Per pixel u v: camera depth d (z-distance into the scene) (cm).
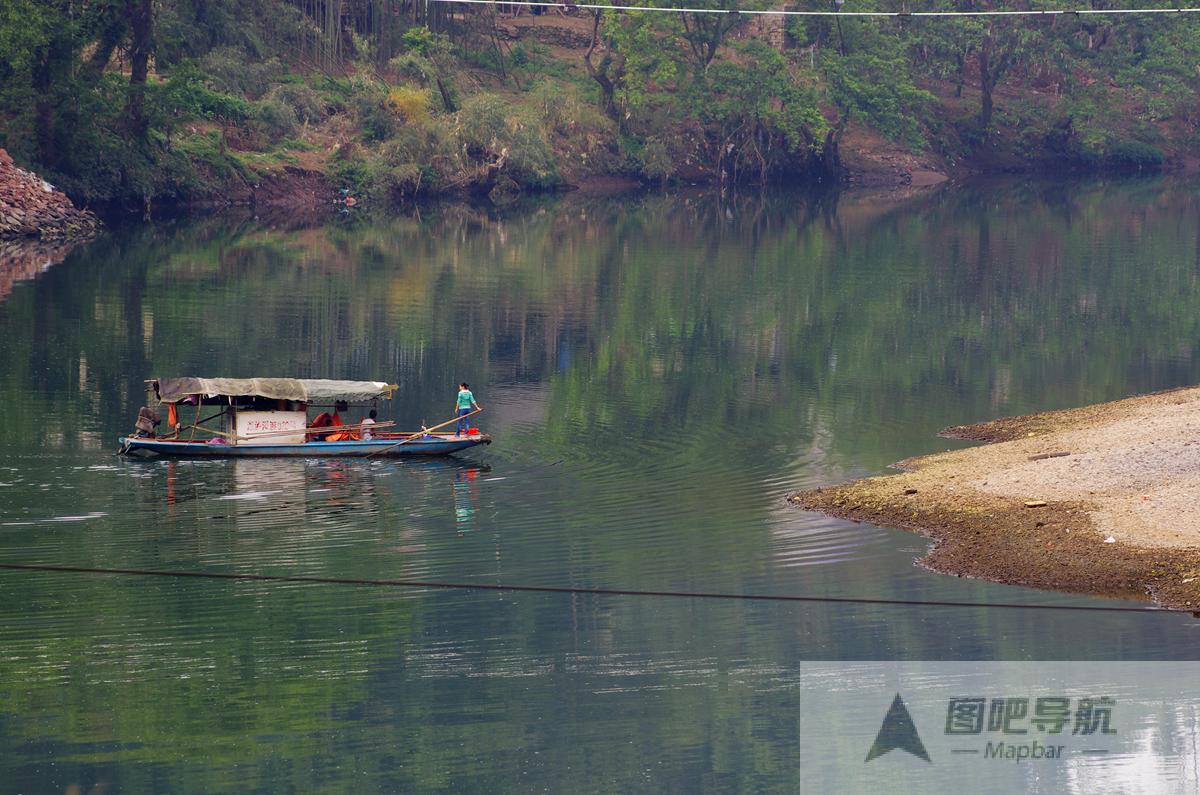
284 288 8344
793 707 2647
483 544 3603
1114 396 5566
